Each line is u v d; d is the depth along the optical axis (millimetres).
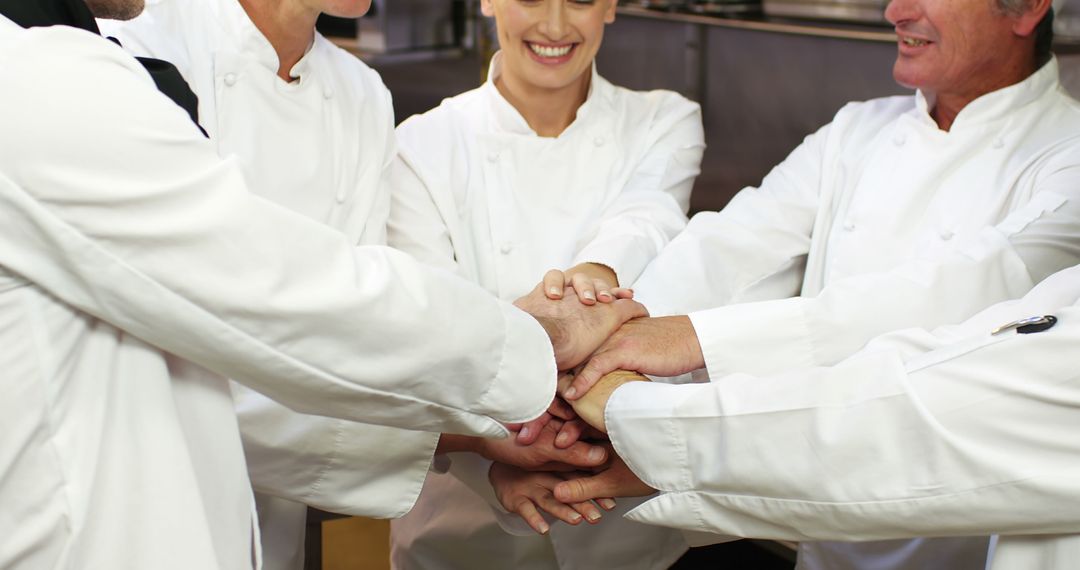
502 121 2043
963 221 1826
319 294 1146
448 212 1971
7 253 1038
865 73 3479
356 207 1737
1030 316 1380
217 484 1219
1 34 1013
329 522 2773
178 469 1143
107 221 1045
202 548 1146
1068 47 2961
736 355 1729
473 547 2184
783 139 3812
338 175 1691
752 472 1364
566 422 1724
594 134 2070
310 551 1918
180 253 1076
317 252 1156
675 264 1974
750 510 1400
